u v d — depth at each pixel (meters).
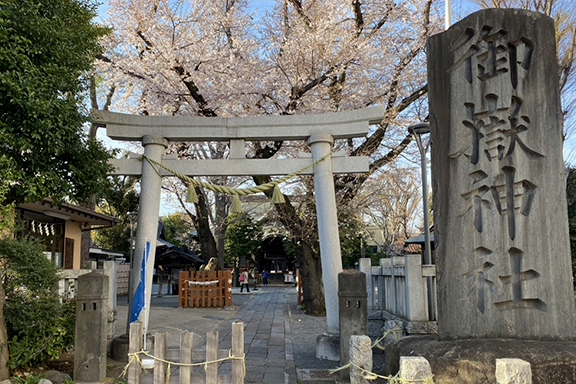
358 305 6.20
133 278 7.46
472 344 4.49
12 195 6.00
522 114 5.02
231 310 16.36
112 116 7.96
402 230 30.17
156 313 13.80
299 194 16.97
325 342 7.71
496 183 5.00
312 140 8.07
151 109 14.59
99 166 6.48
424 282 7.27
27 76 5.27
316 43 13.04
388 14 14.48
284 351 8.59
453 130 5.23
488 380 4.10
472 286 4.93
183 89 14.09
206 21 14.80
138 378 4.74
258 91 13.78
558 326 4.71
